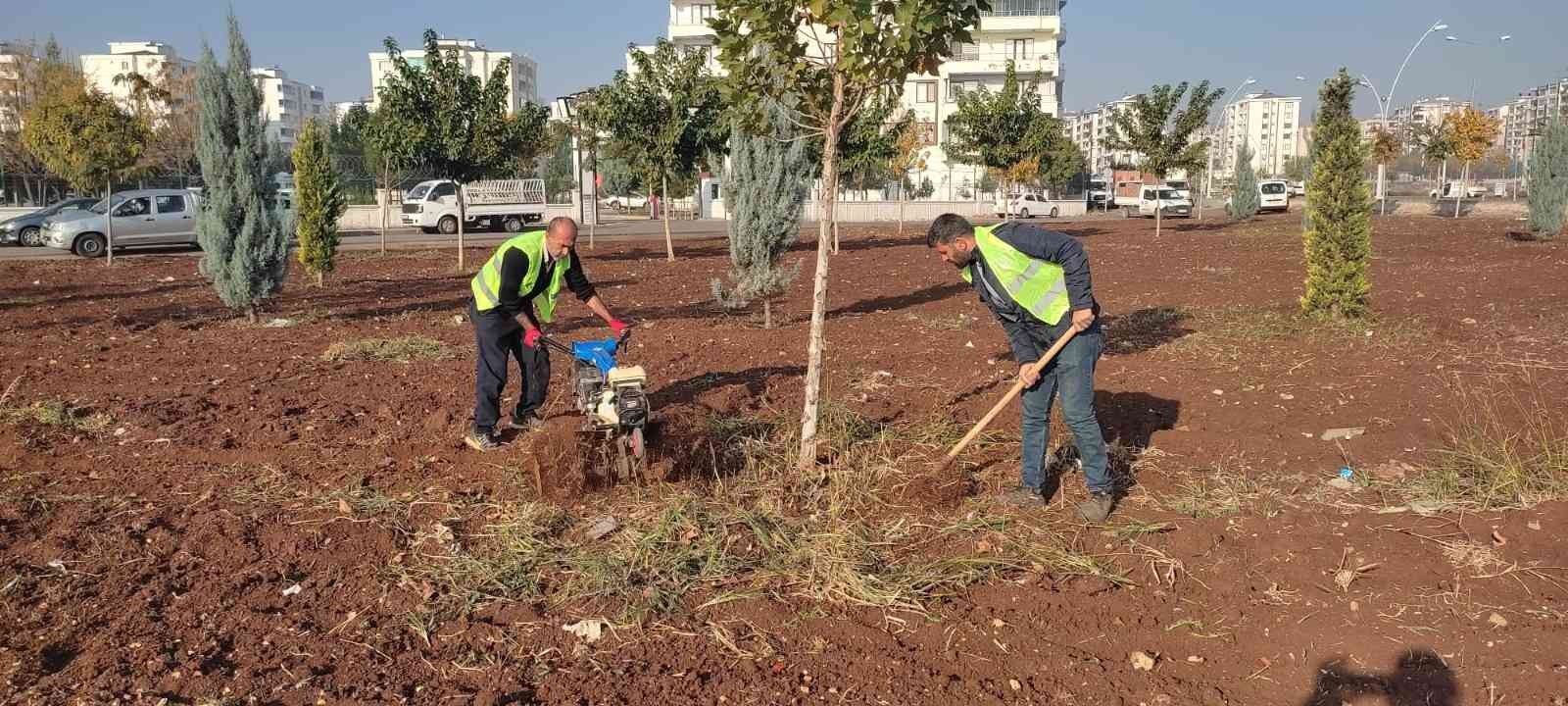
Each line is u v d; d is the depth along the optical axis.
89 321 12.62
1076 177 63.59
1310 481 5.78
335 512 5.39
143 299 15.09
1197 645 4.09
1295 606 4.34
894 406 7.57
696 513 5.20
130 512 5.36
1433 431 6.59
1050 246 5.14
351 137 55.50
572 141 41.47
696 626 4.18
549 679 3.77
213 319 12.77
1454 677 3.77
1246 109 144.62
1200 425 6.97
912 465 6.16
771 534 5.00
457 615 4.28
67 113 20.83
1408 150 98.81
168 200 24.86
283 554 4.86
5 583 4.45
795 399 7.74
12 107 41.53
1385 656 3.93
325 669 3.82
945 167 66.25
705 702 3.61
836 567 4.64
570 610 4.32
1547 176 24.31
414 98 20.11
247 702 3.56
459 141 19.97
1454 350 9.11
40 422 7.16
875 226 39.31
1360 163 10.77
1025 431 5.51
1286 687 3.77
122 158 21.14
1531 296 12.91
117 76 32.47
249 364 9.54
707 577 4.60
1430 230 28.83
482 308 6.37
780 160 11.44
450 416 7.37
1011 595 4.48
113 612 4.23
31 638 4.00
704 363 9.38
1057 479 5.91
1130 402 7.60
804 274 18.55
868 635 4.12
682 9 68.12
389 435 6.88
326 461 6.30
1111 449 6.36
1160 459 6.22
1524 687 3.67
